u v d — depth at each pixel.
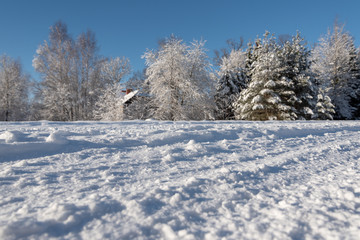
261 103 19.97
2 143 2.76
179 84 18.83
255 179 2.25
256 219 1.40
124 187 1.93
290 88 20.31
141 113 21.45
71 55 23.91
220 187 1.95
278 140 4.95
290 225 1.31
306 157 3.39
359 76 30.22
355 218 1.41
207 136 4.59
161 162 2.81
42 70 23.78
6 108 24.27
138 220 1.32
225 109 24.20
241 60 28.47
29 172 2.21
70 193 1.75
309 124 8.12
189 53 20.06
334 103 27.72
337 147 4.30
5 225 1.12
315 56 29.58
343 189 1.87
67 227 1.21
